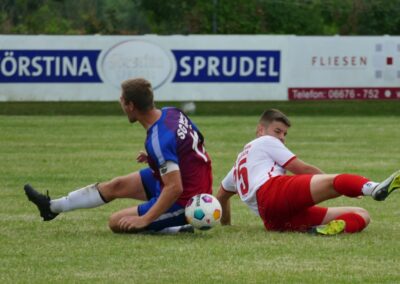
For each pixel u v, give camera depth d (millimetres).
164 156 15969
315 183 16172
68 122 44719
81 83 48812
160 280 12891
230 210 18766
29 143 35438
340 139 37594
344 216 16609
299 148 34188
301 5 72062
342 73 49719
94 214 19453
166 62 48875
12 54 48312
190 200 16375
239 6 68062
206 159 16672
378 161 30453
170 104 54750
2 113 51375
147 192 16953
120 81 48875
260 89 49406
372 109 55125
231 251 14898
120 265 13852
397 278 13062
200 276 13125
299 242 15680
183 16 68062
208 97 49188
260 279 12961
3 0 69688
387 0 72125
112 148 33812
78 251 14938
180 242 15711
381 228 17500
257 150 17062
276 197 16500
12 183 25062
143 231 16641
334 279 12984
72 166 28828
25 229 17297
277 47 49312
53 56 48531
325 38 49531
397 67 49844
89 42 48625
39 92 48594
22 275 13211
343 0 74625
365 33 71688
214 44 49000
